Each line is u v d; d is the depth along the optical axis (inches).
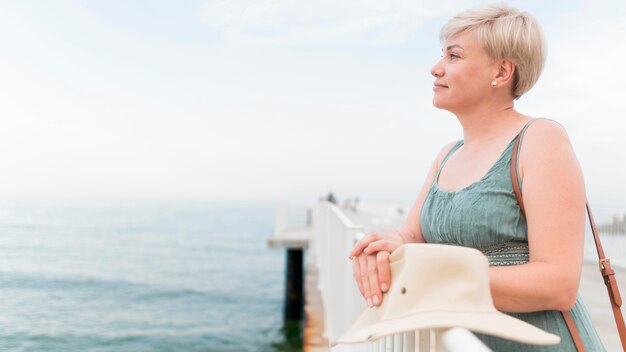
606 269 55.4
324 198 722.2
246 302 746.8
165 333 516.7
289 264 554.6
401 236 65.7
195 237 2401.6
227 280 1019.9
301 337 493.7
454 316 38.3
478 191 53.7
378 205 1064.8
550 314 50.1
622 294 248.7
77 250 1615.4
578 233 47.3
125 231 2662.4
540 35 54.9
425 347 57.2
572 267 45.6
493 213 52.2
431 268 41.5
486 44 55.0
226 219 4451.3
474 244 54.5
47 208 5748.0
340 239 179.8
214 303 735.1
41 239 2036.2
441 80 59.3
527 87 56.5
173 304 722.2
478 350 28.5
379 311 45.9
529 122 53.8
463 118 60.4
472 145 60.2
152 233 2561.5
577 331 49.9
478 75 56.2
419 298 41.1
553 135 50.7
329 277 243.1
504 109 57.8
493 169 53.6
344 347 113.9
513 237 52.1
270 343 470.9
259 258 1565.0
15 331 523.2
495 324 37.9
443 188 61.1
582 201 48.4
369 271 47.9
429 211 61.8
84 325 557.3
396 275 45.3
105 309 670.5
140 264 1285.7
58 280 966.4
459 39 57.1
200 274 1114.7
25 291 829.2
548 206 47.6
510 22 54.2
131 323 571.8
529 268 45.8
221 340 485.7
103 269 1157.7
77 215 4293.8
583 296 249.1
